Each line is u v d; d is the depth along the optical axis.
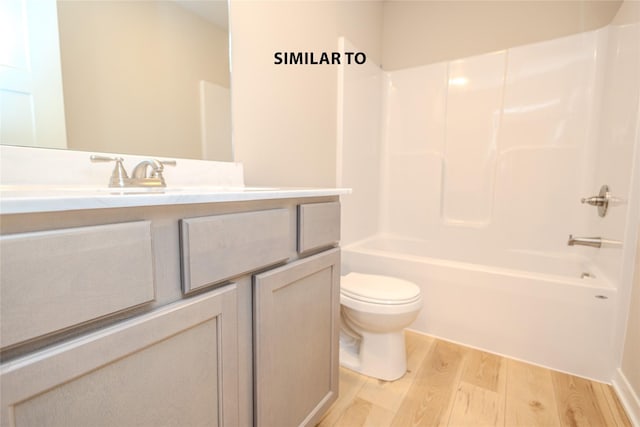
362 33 2.06
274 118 1.38
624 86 1.38
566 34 1.80
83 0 0.83
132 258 0.46
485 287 1.49
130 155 0.92
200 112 1.10
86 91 0.84
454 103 2.16
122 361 0.47
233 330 0.66
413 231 2.37
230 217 0.63
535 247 1.96
